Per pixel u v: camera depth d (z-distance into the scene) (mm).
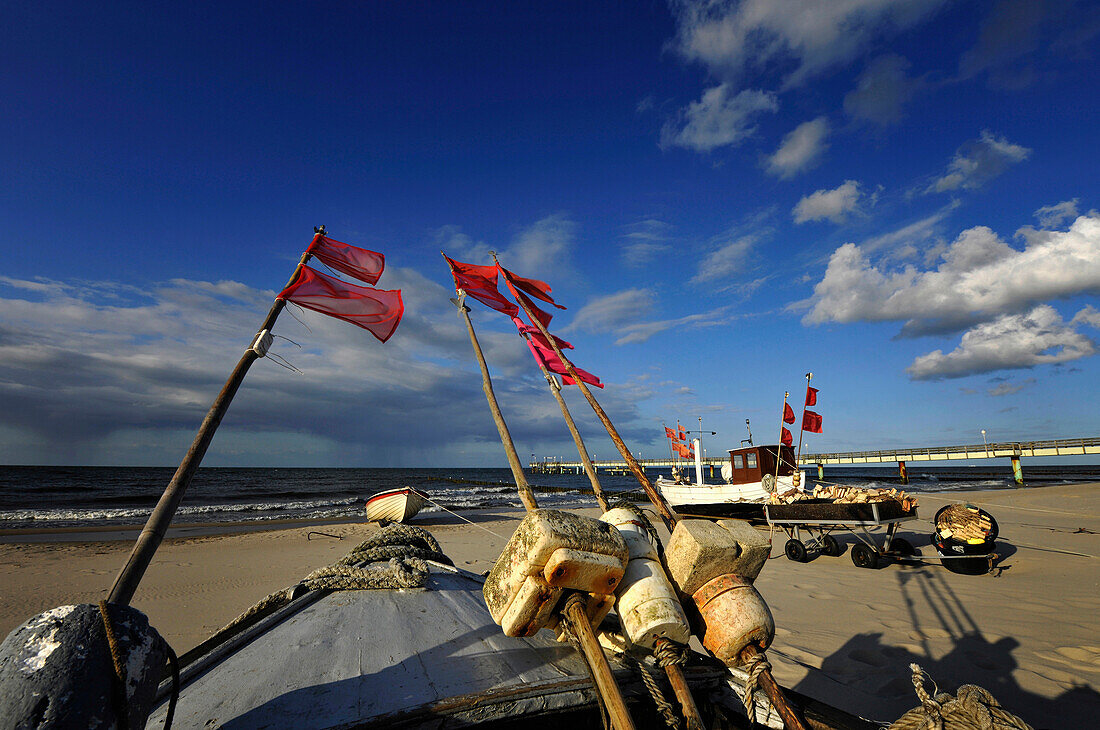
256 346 2260
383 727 1794
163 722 1907
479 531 17234
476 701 1902
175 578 9836
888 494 9883
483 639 2525
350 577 3217
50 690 1184
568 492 48531
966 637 5418
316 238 3264
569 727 2135
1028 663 4703
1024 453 54750
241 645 2506
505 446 3033
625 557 1782
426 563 3779
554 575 1669
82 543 15180
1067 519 15711
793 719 1741
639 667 2086
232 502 36000
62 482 56406
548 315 4477
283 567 11023
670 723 1879
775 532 14781
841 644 5359
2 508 29266
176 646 5957
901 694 4207
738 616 1925
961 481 62938
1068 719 3732
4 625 7312
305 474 115688
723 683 2338
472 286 4609
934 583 7965
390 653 2332
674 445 28250
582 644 1694
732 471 19250
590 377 4512
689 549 1961
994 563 9016
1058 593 7059
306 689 2021
